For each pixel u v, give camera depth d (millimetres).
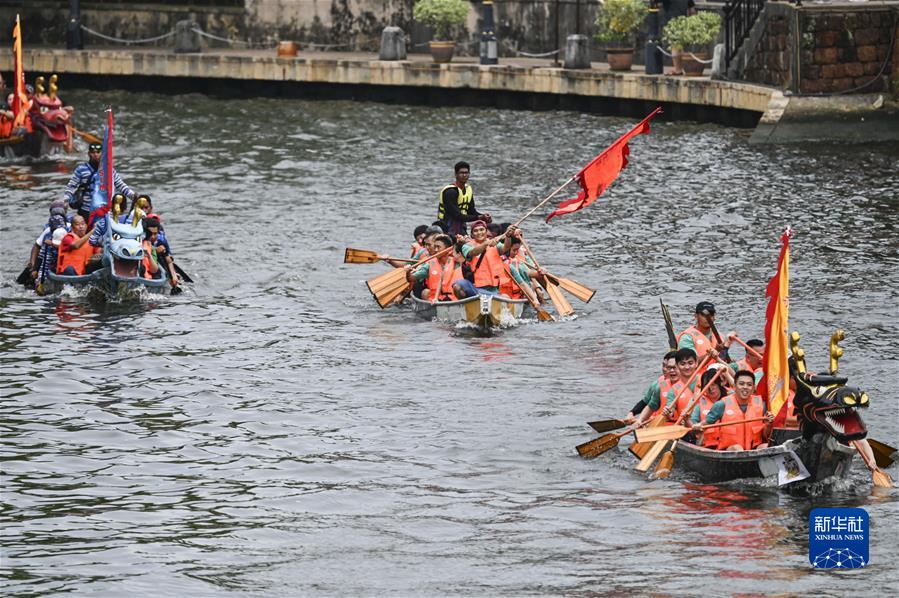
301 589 32344
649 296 59094
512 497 38219
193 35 124625
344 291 61000
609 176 56906
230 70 120938
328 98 120312
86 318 56125
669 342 49812
